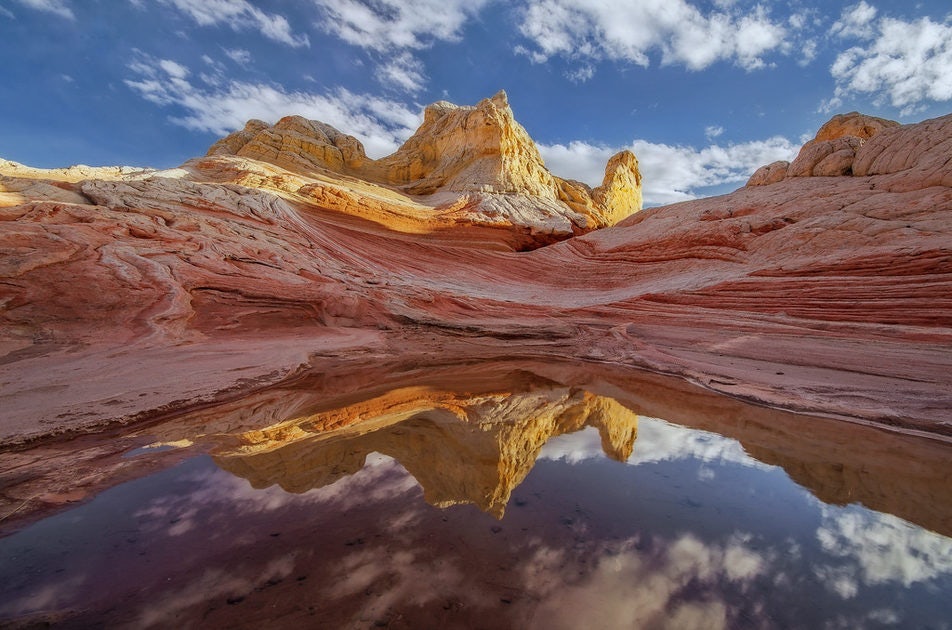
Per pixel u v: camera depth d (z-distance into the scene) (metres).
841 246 17.73
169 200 19.02
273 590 2.54
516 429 6.56
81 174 22.20
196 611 2.33
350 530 3.30
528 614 2.37
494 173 39.06
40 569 2.74
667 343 15.59
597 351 15.08
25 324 10.02
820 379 9.83
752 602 2.56
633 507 3.91
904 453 5.75
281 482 4.25
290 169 33.59
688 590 2.67
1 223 11.98
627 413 7.76
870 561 3.10
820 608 2.52
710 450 5.73
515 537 3.26
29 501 3.76
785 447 5.93
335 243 24.80
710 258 23.02
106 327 10.98
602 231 34.16
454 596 2.52
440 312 19.72
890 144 22.38
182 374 8.66
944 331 11.35
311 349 12.77
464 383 10.34
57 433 5.37
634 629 2.27
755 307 16.61
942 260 13.27
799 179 26.66
